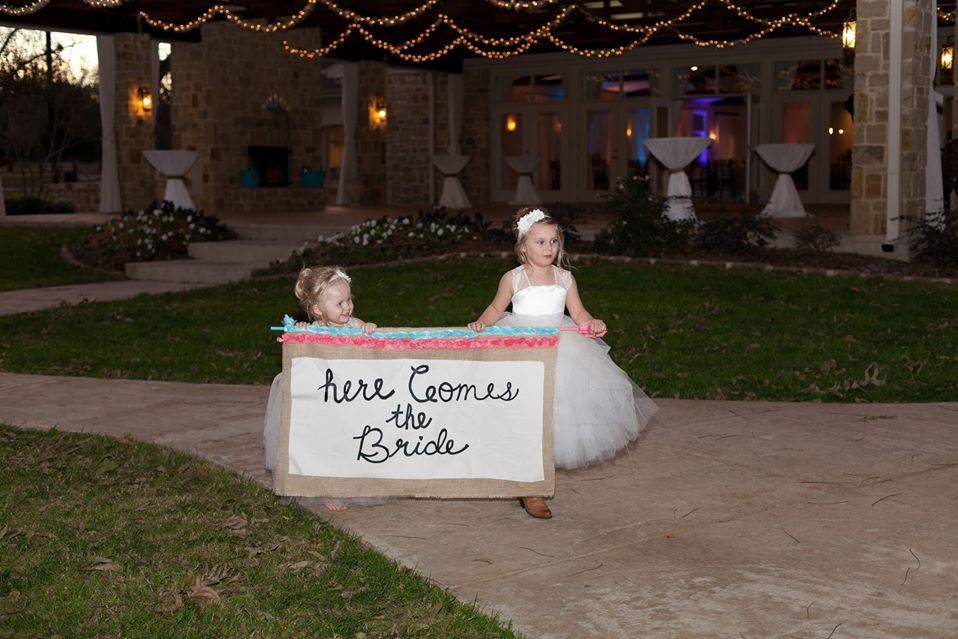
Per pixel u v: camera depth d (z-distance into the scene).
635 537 4.40
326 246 14.68
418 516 4.73
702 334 9.34
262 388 7.74
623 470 5.44
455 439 4.59
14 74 32.47
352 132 26.34
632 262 12.82
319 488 4.58
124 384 7.89
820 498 4.90
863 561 4.07
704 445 5.91
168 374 8.47
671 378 7.93
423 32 23.53
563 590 3.83
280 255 16.22
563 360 5.05
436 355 4.59
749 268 12.27
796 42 25.02
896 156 13.00
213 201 23.58
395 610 3.65
